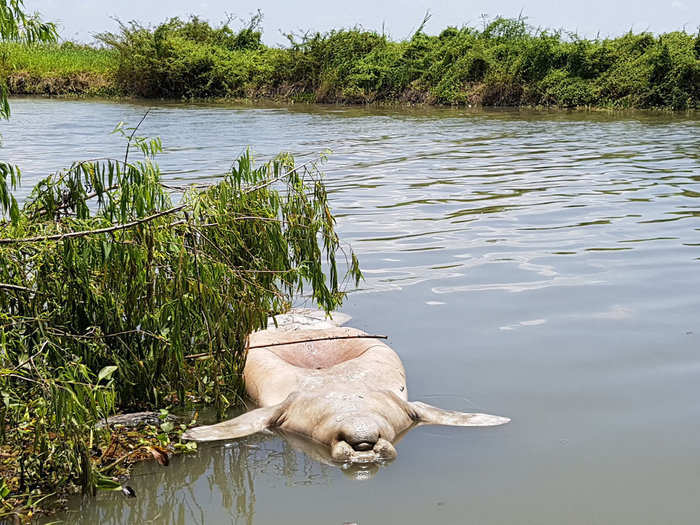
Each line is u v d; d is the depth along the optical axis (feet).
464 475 15.24
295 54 137.28
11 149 59.88
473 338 22.38
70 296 17.76
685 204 40.11
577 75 116.26
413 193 44.06
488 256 30.71
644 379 19.49
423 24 134.72
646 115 98.48
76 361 16.53
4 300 16.79
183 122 89.35
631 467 15.40
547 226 35.70
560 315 24.03
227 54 145.59
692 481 14.85
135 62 137.28
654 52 109.50
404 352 21.43
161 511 14.19
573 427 17.16
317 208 20.95
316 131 79.15
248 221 19.88
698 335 22.18
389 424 17.03
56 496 14.84
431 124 88.12
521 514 13.75
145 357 18.76
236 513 14.03
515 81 117.70
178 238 18.34
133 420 18.07
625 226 35.40
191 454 16.53
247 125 86.02
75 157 55.42
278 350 21.17
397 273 28.60
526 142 69.31
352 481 15.17
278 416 18.11
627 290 26.22
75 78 142.31
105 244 17.01
